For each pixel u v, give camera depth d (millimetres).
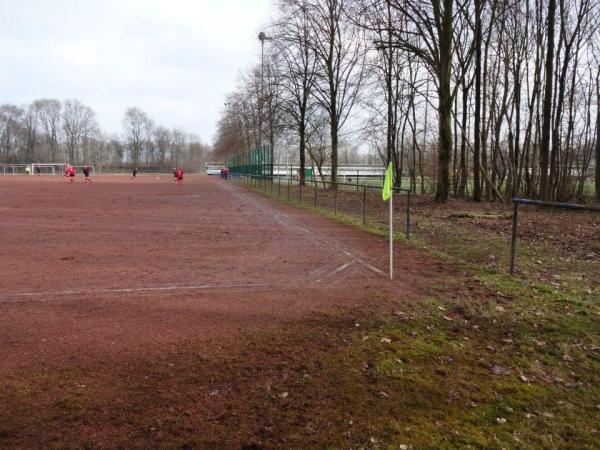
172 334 4648
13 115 112000
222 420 3168
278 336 4645
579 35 23594
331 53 32312
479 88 22828
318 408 3338
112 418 3158
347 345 4438
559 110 21812
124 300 5770
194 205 19844
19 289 6211
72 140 118812
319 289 6441
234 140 63531
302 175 37219
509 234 11734
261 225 13234
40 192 27875
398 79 33719
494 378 3846
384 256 8805
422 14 20781
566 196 23734
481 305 5691
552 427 3170
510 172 26172
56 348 4258
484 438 3021
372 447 2896
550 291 6289
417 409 3354
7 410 3219
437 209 18609
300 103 36312
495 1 20188
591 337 4703
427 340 4605
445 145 20688
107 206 18766
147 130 129500
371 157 74000
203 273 7316
